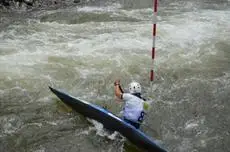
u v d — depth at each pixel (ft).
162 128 20.68
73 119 21.15
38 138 19.51
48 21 35.73
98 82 24.97
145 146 18.39
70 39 30.99
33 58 27.40
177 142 19.52
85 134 19.89
